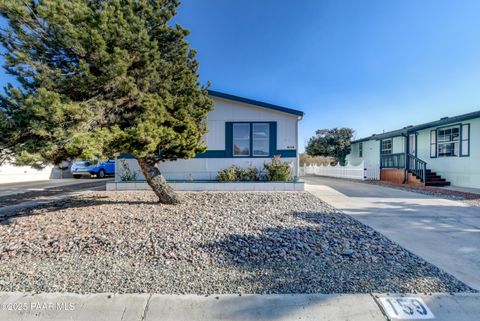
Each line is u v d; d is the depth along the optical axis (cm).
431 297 237
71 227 436
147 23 557
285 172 948
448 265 309
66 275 279
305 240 383
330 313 216
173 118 567
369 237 411
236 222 464
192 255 324
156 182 616
